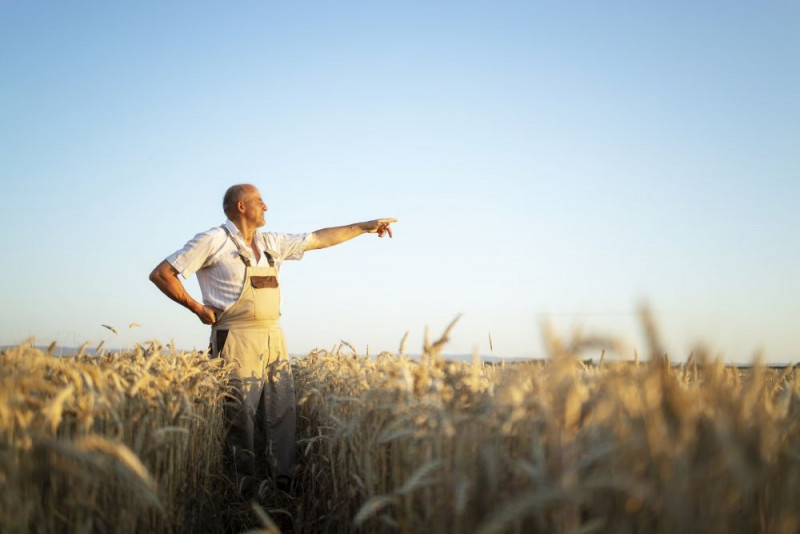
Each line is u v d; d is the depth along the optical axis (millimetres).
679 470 1915
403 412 3197
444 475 2721
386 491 3590
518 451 2697
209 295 6574
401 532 3045
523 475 2432
